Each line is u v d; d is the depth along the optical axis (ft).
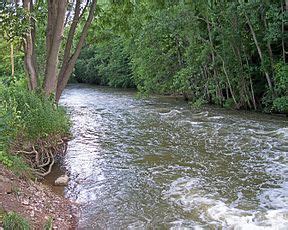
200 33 80.18
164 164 33.99
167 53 86.38
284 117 62.49
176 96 105.60
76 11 42.73
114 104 87.86
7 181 21.93
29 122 29.19
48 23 40.34
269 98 68.44
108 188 27.37
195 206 23.71
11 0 25.04
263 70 68.74
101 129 53.31
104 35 51.34
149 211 22.97
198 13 79.05
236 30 71.51
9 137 27.12
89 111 74.74
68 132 37.27
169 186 27.76
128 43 96.43
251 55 75.46
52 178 29.45
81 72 184.55
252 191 26.43
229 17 70.85
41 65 57.52
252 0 63.82
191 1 74.08
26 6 35.50
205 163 34.14
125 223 21.18
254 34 68.13
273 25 62.64
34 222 18.83
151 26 78.69
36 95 33.99
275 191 26.32
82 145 42.27
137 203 24.34
